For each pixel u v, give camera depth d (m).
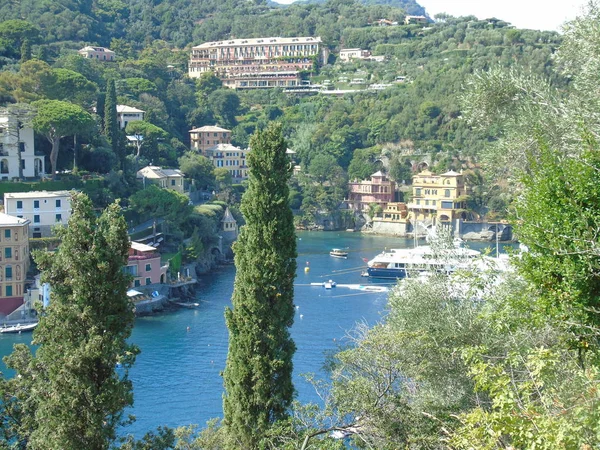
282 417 34.16
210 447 35.38
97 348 27.23
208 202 178.50
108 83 156.12
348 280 133.50
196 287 128.00
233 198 193.00
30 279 104.69
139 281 114.25
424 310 34.38
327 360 41.38
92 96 172.50
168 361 81.38
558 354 23.23
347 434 33.56
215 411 66.12
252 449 33.84
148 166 172.75
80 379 27.41
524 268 24.08
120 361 28.25
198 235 145.88
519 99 31.45
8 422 32.22
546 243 22.94
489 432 21.03
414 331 32.28
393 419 29.56
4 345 86.31
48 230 117.25
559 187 22.95
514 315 27.12
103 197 136.38
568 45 29.59
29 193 118.56
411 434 28.77
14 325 94.69
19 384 32.09
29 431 31.11
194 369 78.44
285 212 34.97
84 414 27.66
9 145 130.50
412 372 30.98
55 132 132.88
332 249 174.50
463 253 39.03
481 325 31.73
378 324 40.09
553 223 22.73
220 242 156.88
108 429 28.16
